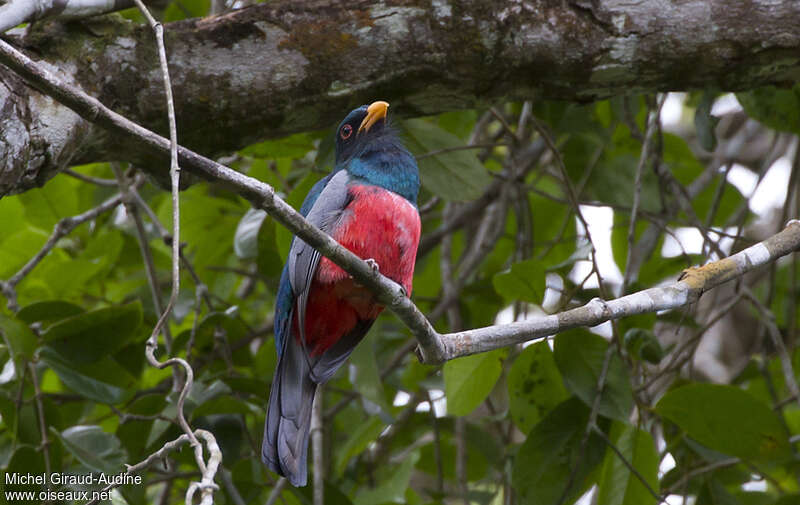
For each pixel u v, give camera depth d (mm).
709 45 8492
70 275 11609
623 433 9180
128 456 9781
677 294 7469
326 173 10430
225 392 9672
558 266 9867
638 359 9984
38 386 9391
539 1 8422
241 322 11164
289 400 8258
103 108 5527
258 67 8016
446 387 9672
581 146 13117
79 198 13258
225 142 8273
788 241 7855
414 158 9773
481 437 12391
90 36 7648
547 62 8438
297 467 7957
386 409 9773
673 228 13891
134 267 13461
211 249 12680
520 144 11109
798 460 9422
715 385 9180
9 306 10000
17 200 11891
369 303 8477
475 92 8602
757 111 10570
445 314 13305
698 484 10773
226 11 8219
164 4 10086
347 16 8227
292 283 8438
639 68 8555
